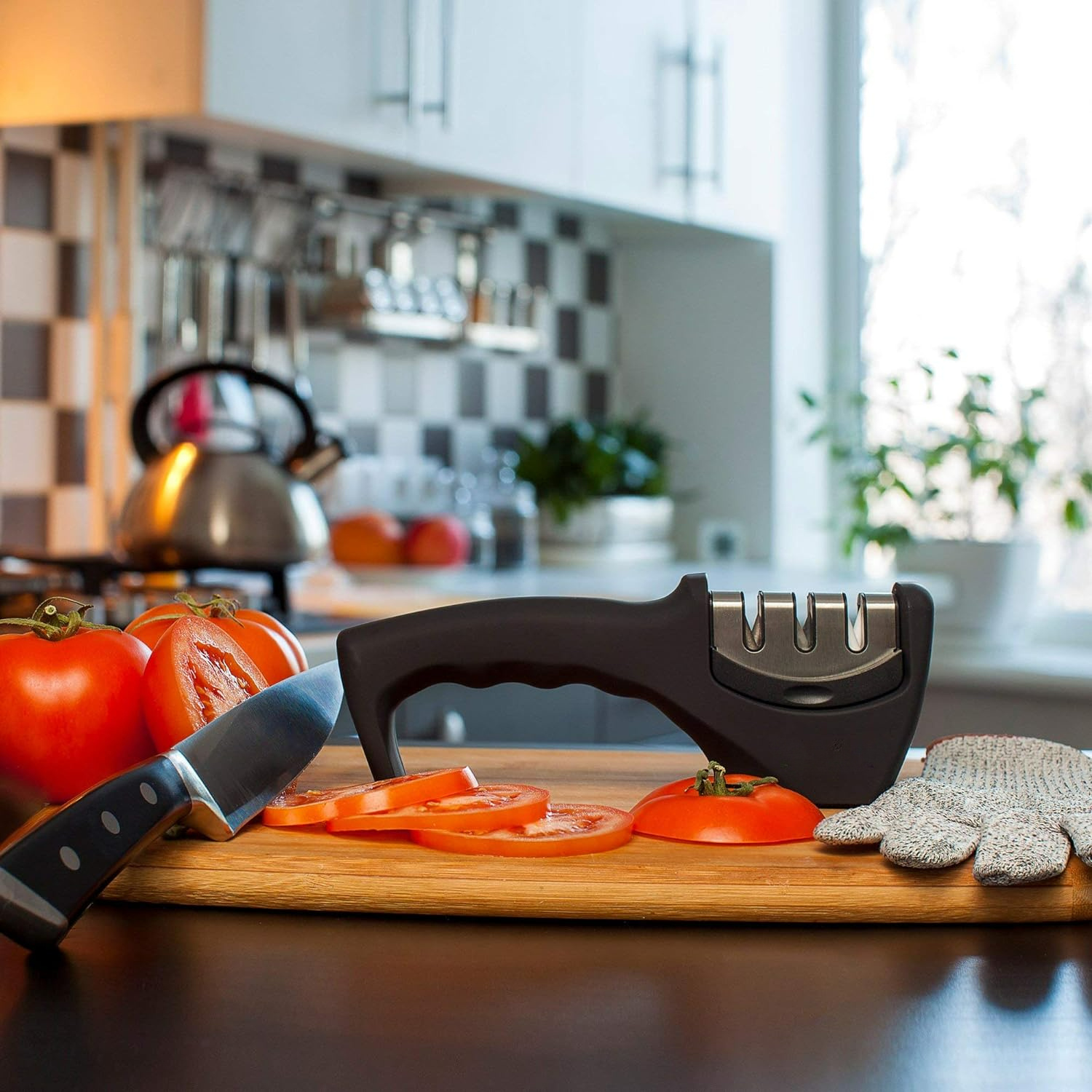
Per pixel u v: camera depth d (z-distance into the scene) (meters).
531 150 2.32
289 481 1.67
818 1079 0.37
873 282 3.09
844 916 0.52
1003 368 2.90
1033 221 2.87
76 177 2.08
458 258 2.71
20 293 2.02
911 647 0.66
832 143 3.12
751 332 2.94
